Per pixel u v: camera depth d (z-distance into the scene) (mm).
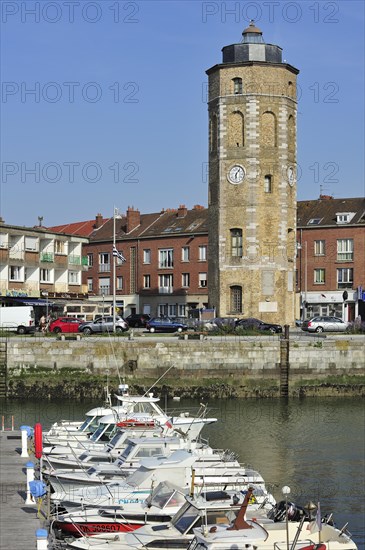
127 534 21391
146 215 108812
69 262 87250
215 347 59000
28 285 82250
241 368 59219
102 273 106000
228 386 58906
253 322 69250
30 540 20953
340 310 92625
